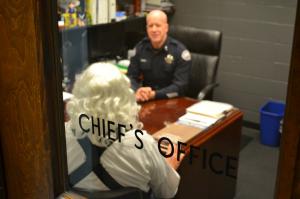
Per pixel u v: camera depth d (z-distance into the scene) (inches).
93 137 51.1
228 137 82.0
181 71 103.7
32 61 39.7
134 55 109.4
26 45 39.4
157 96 96.1
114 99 51.3
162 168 53.6
